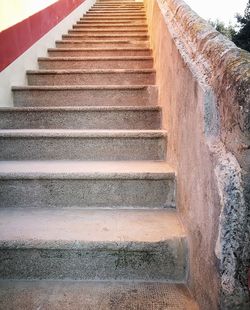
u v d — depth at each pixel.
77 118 2.31
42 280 1.37
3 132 2.02
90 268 1.37
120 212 1.67
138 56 3.37
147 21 4.67
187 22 1.67
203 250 1.09
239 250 0.87
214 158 0.98
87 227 1.48
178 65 1.62
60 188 1.73
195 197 1.23
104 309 1.17
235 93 0.86
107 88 2.60
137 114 2.28
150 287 1.32
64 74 2.96
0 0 2.47
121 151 2.03
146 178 1.70
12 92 2.66
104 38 4.45
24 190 1.73
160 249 1.35
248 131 0.80
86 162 1.98
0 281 1.36
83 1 6.32
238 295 0.87
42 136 2.01
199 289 1.15
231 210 0.87
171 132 1.84
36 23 3.38
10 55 2.64
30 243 1.33
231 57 1.00
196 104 1.21
